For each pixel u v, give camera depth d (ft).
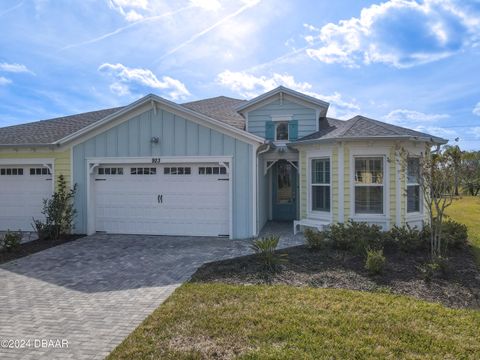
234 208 35.65
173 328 14.88
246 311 16.55
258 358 12.44
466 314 16.55
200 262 26.05
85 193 38.09
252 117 44.57
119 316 16.46
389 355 12.70
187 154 36.24
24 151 39.37
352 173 33.63
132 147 37.19
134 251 30.19
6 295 19.58
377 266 22.04
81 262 26.84
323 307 17.06
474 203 78.23
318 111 43.24
